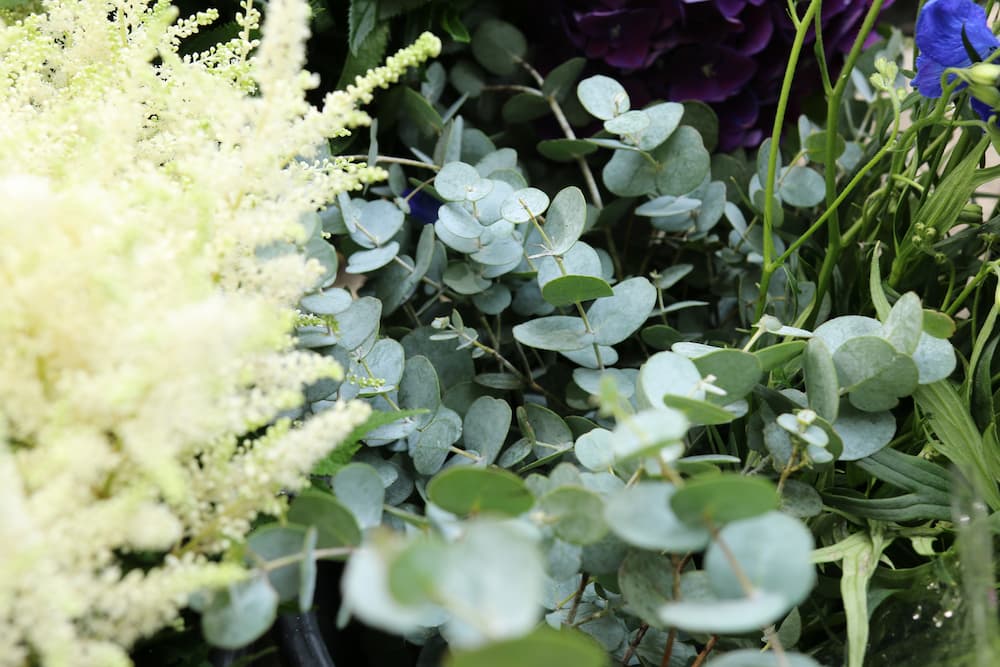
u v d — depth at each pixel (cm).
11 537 87
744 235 113
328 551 93
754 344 108
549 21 118
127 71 101
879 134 112
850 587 99
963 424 102
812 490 100
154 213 94
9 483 87
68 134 98
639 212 112
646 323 115
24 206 90
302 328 103
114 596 89
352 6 112
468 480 91
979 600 93
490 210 107
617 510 90
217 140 101
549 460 104
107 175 96
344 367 103
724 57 117
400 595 85
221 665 99
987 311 111
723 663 89
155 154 100
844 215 114
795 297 108
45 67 104
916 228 106
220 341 88
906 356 98
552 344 104
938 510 101
